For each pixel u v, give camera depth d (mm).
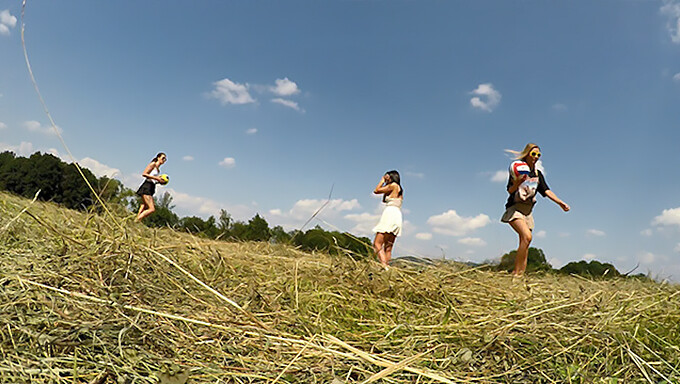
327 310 2131
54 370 1083
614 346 1715
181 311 1685
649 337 1861
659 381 1520
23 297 1440
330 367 1434
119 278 1834
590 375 1480
